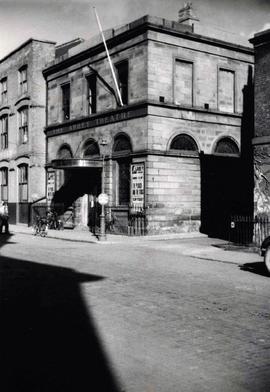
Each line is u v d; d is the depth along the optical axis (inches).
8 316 283.7
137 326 265.4
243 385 183.0
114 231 932.6
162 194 874.1
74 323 269.1
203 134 935.0
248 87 1005.8
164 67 876.0
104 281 406.9
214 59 951.6
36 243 773.3
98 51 984.3
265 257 471.2
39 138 1217.4
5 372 193.0
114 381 184.9
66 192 1124.5
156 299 338.0
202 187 933.8
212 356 216.1
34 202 1201.4
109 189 947.3
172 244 752.3
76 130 1063.0
